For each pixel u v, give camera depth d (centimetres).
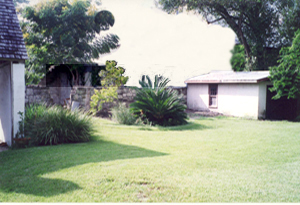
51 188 457
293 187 481
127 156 661
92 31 1783
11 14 810
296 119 1509
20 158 629
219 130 1080
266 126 1200
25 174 523
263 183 498
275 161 642
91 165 575
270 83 1541
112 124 1166
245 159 654
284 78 1405
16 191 446
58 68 1789
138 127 1111
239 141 866
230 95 1666
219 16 2158
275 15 2127
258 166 600
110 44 1702
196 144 816
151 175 520
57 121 812
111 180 491
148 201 412
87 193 438
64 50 1786
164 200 416
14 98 754
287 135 973
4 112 833
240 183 494
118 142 831
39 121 801
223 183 491
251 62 2114
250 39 2189
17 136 757
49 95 1548
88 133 861
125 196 429
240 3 2028
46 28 1797
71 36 1773
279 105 1567
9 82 776
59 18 1795
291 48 1434
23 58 745
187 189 459
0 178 503
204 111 1842
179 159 638
